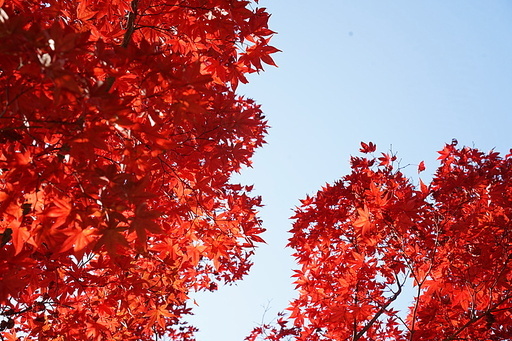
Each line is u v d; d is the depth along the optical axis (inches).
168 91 118.0
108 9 152.5
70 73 91.8
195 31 151.1
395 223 251.6
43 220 114.1
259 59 157.9
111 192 110.0
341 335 300.4
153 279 210.5
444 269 268.1
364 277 264.4
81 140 110.3
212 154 166.4
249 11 144.4
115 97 102.2
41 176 111.6
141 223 112.4
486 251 251.9
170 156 163.2
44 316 183.6
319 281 287.9
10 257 116.6
